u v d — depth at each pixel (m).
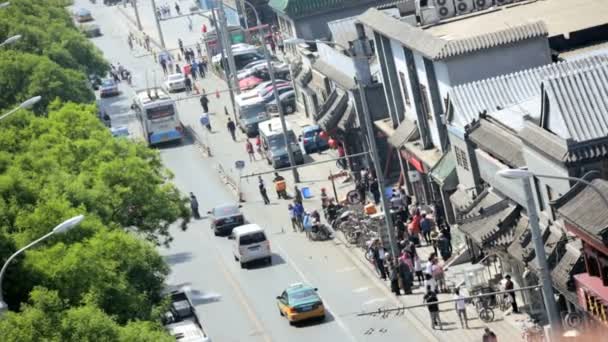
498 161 132.12
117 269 111.81
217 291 150.88
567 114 116.31
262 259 157.50
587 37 149.00
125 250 113.56
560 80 118.06
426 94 156.12
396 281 136.12
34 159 126.94
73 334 93.00
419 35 152.62
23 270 101.81
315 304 133.88
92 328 93.62
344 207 165.25
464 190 144.50
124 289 105.12
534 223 98.44
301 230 168.88
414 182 165.50
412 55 158.12
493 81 141.12
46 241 106.44
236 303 145.62
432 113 155.50
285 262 157.25
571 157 114.06
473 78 145.12
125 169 136.88
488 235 128.00
